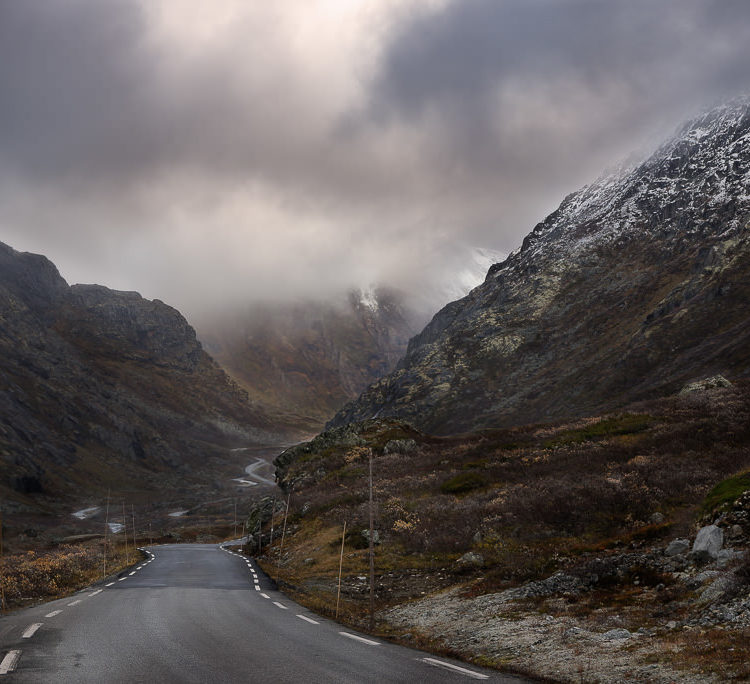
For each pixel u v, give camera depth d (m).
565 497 35.56
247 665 11.61
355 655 12.95
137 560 51.25
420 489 48.16
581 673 11.84
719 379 74.62
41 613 19.23
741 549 18.16
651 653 12.45
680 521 26.73
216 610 20.28
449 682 10.65
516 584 23.38
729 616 13.95
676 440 47.09
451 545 32.72
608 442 52.03
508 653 14.41
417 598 25.12
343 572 31.88
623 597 18.41
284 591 27.27
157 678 10.41
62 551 57.72
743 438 44.84
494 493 41.16
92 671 10.90
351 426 82.19
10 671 10.80
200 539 120.50
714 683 10.05
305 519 49.31
